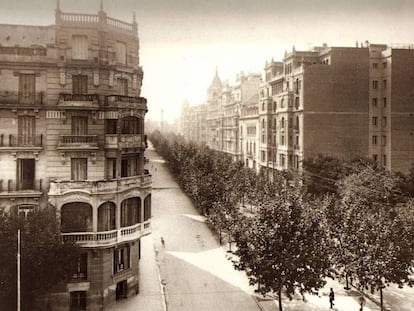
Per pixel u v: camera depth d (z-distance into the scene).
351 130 75.00
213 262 48.62
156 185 96.38
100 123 36.53
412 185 56.34
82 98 35.56
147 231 39.59
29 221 31.88
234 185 69.81
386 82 73.81
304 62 79.69
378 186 53.16
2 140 34.62
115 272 37.34
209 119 150.38
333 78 74.38
